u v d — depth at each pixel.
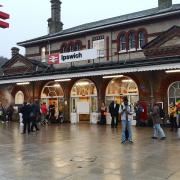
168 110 22.89
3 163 9.88
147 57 24.52
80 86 28.25
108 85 26.55
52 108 28.45
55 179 7.94
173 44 23.23
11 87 33.47
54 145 13.73
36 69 32.28
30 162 10.01
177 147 12.65
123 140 14.05
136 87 24.78
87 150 12.15
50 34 35.25
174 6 27.22
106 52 28.70
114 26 28.06
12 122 30.38
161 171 8.59
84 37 30.59
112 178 7.96
